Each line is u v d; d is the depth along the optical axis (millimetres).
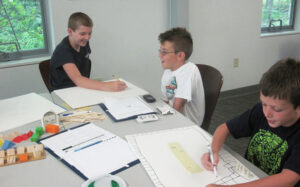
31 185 741
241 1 3148
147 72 2936
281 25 3703
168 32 1520
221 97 3350
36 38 2482
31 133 1007
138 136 993
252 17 3275
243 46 3344
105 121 1126
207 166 814
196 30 2996
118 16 2607
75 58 1868
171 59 1494
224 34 3176
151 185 736
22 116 1167
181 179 761
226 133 962
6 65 2221
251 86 3564
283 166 821
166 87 1571
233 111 2906
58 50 1778
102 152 893
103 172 792
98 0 2471
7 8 2285
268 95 719
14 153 875
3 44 2330
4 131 1048
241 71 3436
